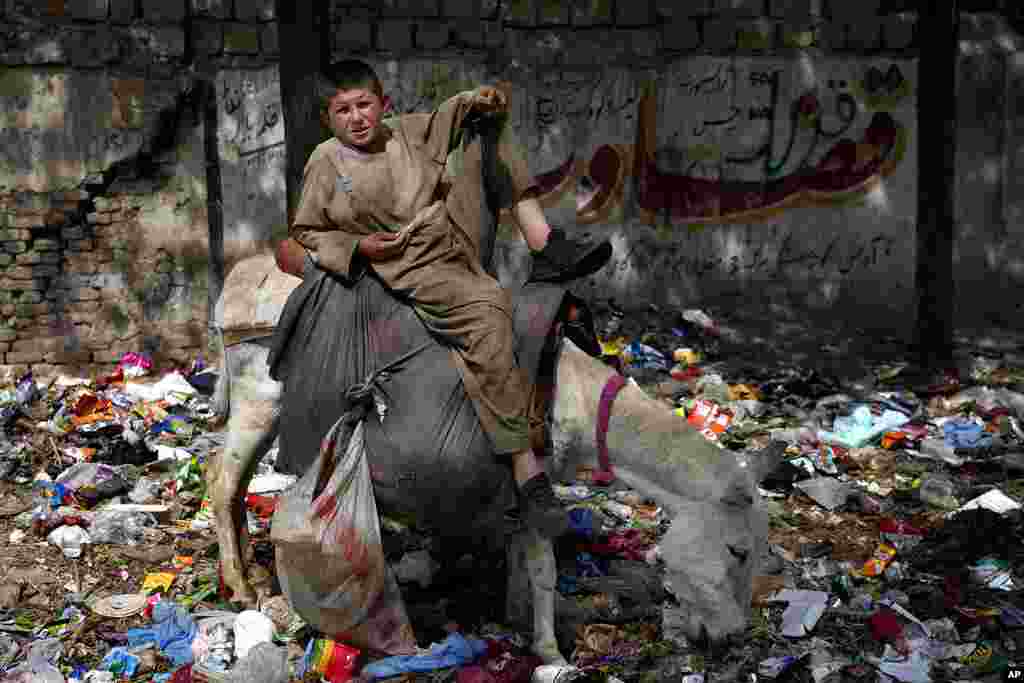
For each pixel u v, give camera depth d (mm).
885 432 6973
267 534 5387
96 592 4840
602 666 4105
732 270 9539
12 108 8336
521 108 9203
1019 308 9492
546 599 4109
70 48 8359
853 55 9328
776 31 9281
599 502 5855
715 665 4145
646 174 9430
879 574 4996
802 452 6605
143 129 8523
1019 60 9320
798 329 9297
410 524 4094
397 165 3861
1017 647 4293
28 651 4254
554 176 9320
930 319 8344
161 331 8750
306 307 4008
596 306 9383
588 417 3986
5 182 8383
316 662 4059
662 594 4730
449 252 3855
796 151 9406
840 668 4098
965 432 6875
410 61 9016
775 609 4633
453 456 3842
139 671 4137
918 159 8266
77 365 8617
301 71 6719
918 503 5895
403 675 4055
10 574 4930
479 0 9039
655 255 9508
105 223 8602
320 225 3922
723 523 3832
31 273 8516
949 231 8234
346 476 3910
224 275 8836
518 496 3941
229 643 4246
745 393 7785
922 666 4129
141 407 7379
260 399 4477
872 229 9469
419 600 4785
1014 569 4973
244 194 8820
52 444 6566
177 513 5707
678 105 9359
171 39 8492
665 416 3977
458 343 3807
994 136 9383
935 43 8039
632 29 9289
